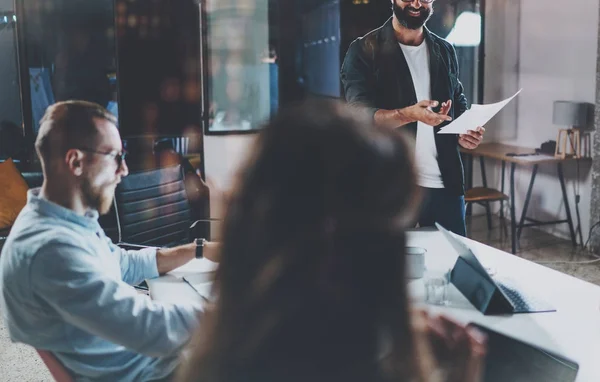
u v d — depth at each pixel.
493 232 5.61
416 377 0.59
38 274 1.32
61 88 5.05
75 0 4.98
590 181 5.01
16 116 5.03
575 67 5.11
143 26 4.99
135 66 4.98
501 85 6.01
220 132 5.18
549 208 5.50
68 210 1.42
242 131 5.20
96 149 1.44
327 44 6.11
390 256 0.59
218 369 0.59
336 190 0.58
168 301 1.58
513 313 1.59
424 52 2.80
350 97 2.77
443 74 2.81
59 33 4.99
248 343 0.58
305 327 0.57
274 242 0.58
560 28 5.25
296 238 0.58
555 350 1.36
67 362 1.42
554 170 5.39
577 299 1.69
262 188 0.58
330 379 0.58
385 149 0.60
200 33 5.09
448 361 0.88
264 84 5.82
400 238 0.59
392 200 0.59
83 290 1.33
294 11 5.75
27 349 3.26
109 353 1.44
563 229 5.36
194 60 5.09
